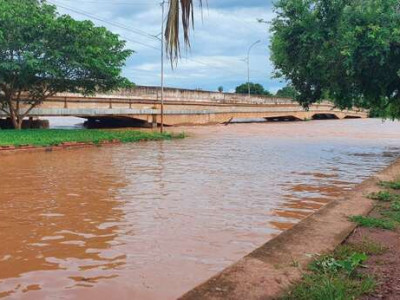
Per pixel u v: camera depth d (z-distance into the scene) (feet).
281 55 54.39
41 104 98.32
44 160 51.65
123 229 21.98
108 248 18.94
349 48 42.83
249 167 47.37
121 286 14.83
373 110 70.13
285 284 12.63
